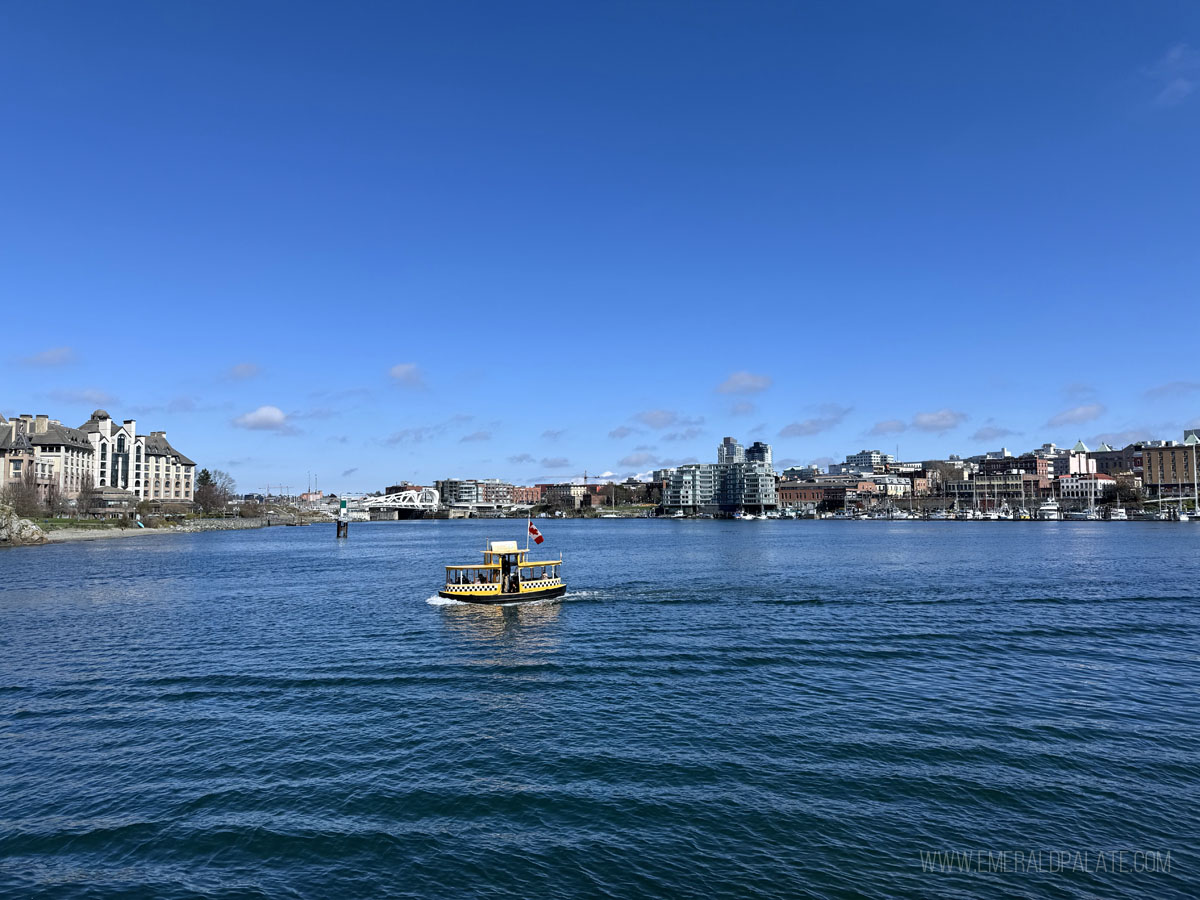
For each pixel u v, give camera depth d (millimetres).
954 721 33812
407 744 31578
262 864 22078
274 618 65438
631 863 21859
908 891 20281
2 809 25672
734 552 152750
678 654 48469
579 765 29062
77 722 34812
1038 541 183375
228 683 41906
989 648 49812
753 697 38094
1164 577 93688
